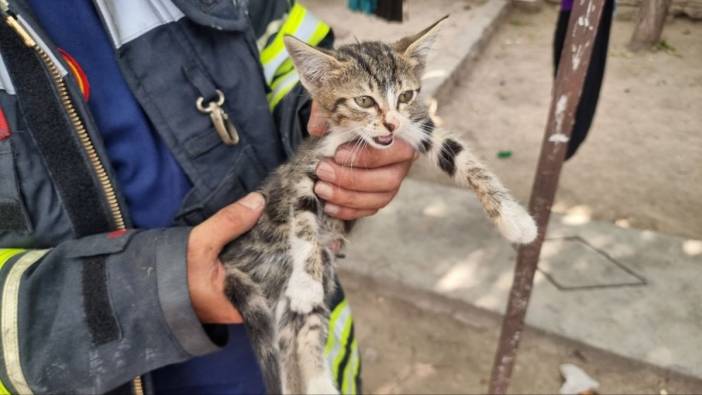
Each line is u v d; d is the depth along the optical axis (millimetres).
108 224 402
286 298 496
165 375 518
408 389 802
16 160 374
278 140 513
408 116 570
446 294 905
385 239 1019
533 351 778
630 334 671
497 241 993
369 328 901
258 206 414
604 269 679
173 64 432
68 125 377
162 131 432
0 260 361
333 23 1204
